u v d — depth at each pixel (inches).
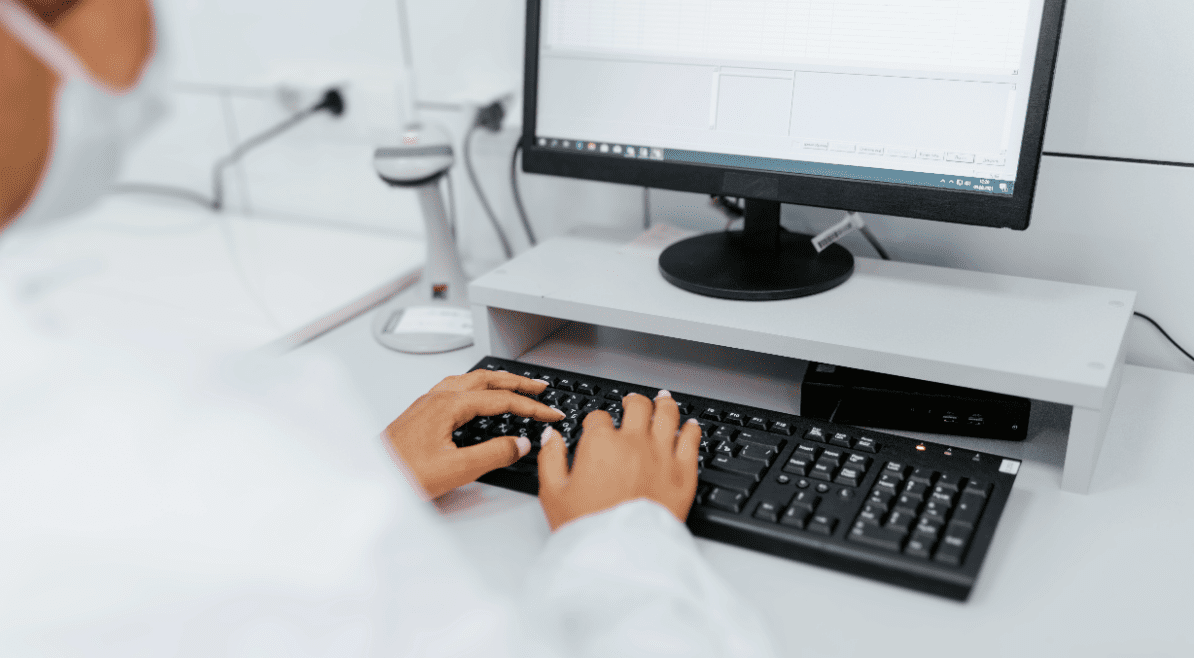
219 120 47.6
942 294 29.6
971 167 27.2
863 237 35.2
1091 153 31.0
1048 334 26.5
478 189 41.9
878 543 21.0
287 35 43.8
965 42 26.3
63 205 13.5
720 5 29.0
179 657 12.6
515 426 26.1
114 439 13.4
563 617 17.6
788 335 26.6
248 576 13.1
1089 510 23.7
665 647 16.5
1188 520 23.1
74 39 12.6
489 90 40.1
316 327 34.7
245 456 13.9
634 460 22.2
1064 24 29.7
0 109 12.0
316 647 13.3
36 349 13.7
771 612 20.1
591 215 40.4
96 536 12.8
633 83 31.0
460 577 15.5
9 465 12.9
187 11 45.4
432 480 23.2
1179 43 28.5
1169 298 31.6
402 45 41.3
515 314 32.4
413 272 39.9
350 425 15.3
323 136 45.2
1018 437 26.7
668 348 33.4
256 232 46.1
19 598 12.3
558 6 31.3
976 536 21.3
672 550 18.8
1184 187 30.0
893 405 27.2
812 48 28.2
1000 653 18.8
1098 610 20.0
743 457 24.1
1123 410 28.8
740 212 35.8
